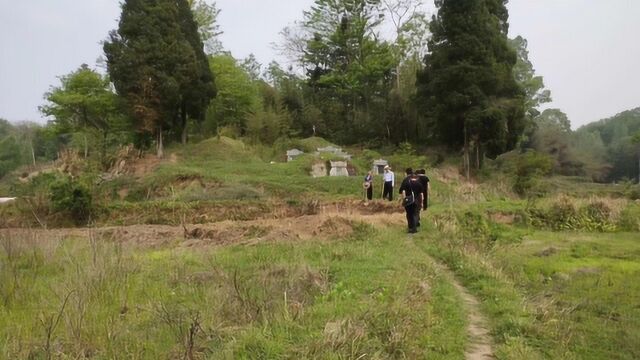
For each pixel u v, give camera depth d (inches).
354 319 257.1
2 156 2765.7
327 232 586.6
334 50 2169.0
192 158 1424.7
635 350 273.0
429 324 276.8
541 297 369.4
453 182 1289.4
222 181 1131.9
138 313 294.0
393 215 740.0
